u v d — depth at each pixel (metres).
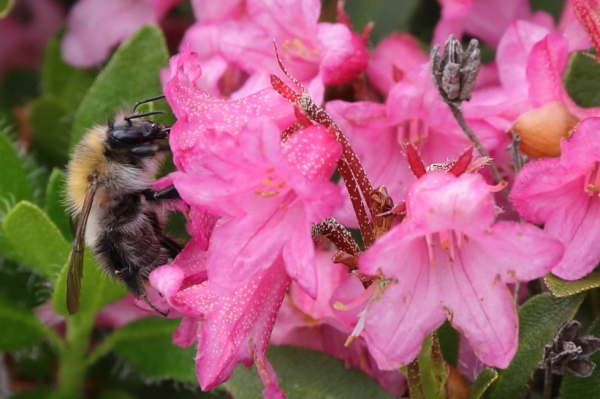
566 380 0.18
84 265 0.19
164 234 0.19
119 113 0.19
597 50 0.18
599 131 0.16
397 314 0.16
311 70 0.19
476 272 0.16
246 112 0.16
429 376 0.17
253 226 0.16
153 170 0.19
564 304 0.17
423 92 0.18
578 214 0.17
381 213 0.16
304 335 0.19
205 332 0.16
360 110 0.18
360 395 0.18
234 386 0.18
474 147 0.17
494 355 0.16
